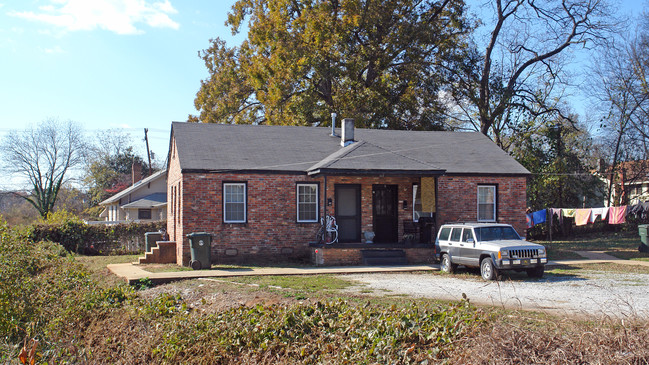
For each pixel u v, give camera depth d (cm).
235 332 889
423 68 3569
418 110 3762
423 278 1631
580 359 623
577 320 873
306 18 3456
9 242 1146
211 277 1642
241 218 2119
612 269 1828
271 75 3503
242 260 2098
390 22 3541
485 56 3672
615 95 3528
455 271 1795
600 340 645
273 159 2225
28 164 5731
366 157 2106
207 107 4047
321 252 1995
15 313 1077
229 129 2447
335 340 830
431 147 2517
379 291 1339
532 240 3378
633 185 3772
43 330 1064
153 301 1176
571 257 2219
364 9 3456
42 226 2677
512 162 2436
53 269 1322
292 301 1189
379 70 3516
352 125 2427
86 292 1216
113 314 1116
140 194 4119
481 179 2311
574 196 3628
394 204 2316
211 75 4166
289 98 3491
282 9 3641
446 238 1816
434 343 735
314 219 2202
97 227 2772
